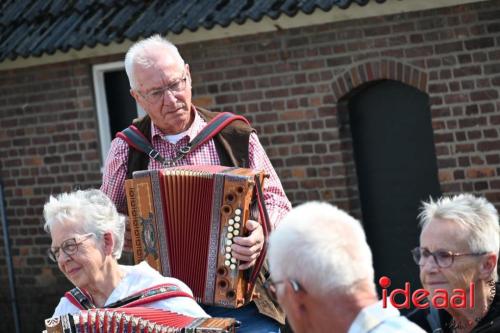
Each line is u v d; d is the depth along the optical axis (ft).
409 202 45.06
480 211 19.33
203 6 45.75
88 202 21.29
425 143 44.21
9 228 55.16
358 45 43.88
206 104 48.03
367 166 45.88
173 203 23.40
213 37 46.68
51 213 21.15
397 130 44.86
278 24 44.93
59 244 21.02
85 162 52.29
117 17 48.34
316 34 44.80
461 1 41.01
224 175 23.17
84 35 48.21
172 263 23.47
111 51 49.06
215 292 23.32
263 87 46.47
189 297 21.68
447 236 19.21
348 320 14.97
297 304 15.05
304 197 46.26
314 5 42.09
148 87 24.70
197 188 23.30
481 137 41.68
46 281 54.19
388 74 43.39
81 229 21.03
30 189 54.24
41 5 52.21
